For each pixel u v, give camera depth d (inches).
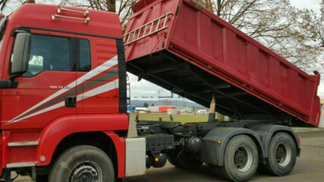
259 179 295.1
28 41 186.9
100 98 217.8
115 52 225.8
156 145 260.5
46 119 201.5
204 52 273.3
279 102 332.5
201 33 271.9
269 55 319.6
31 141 199.5
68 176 203.3
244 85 303.7
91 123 210.1
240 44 300.2
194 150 283.1
